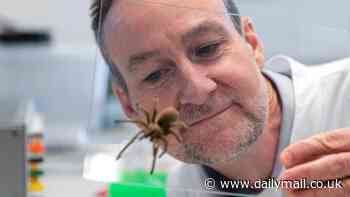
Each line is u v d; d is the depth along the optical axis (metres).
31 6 2.24
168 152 0.68
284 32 0.67
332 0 0.84
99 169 0.73
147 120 0.68
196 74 0.66
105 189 1.22
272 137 0.68
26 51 1.70
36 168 1.28
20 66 1.69
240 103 0.67
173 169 0.70
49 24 2.18
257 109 0.67
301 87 0.70
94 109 0.72
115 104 0.70
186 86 0.66
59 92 1.66
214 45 0.66
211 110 0.67
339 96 0.68
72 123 1.66
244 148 0.68
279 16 0.67
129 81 0.68
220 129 0.67
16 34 1.73
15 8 2.21
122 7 0.65
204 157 0.68
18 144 0.96
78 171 1.41
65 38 2.13
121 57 0.67
